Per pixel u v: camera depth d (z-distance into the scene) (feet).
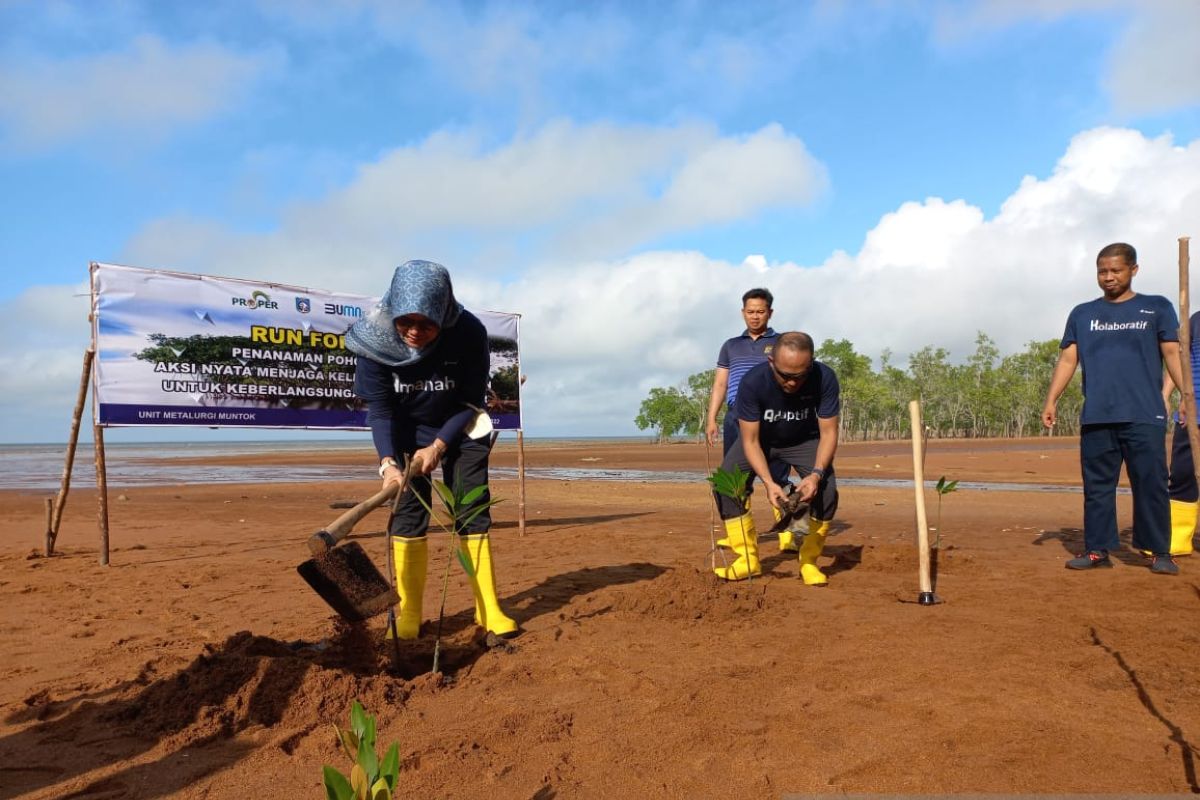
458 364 13.38
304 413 26.53
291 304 26.30
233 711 9.31
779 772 7.75
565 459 134.92
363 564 10.80
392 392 13.35
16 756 8.35
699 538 26.66
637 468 100.12
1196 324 20.98
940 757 8.00
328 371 27.04
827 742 8.43
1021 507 37.70
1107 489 19.34
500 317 29.14
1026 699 9.61
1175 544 21.11
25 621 14.87
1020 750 8.13
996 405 369.30
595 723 9.08
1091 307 19.53
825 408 17.21
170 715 9.26
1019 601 15.30
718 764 7.97
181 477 81.35
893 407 369.09
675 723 9.03
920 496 15.35
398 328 12.23
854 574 18.86
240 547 25.50
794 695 9.92
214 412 24.67
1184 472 20.84
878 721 9.00
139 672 11.16
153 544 26.35
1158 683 10.14
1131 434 18.52
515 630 13.37
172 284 24.03
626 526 30.86
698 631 13.30
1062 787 7.29
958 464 91.50
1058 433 386.32
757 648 12.20
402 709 9.60
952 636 12.66
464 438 13.47
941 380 385.29
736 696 9.90
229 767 8.04
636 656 11.82
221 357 24.85
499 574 19.56
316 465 119.24
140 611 15.71
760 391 16.84
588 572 19.65
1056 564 20.21
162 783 7.69
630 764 7.98
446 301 12.19
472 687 10.50
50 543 23.57
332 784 5.31
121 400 22.76
